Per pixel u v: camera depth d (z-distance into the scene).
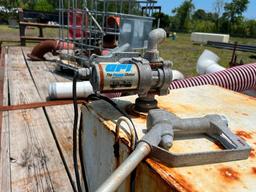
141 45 3.18
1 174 1.65
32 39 7.11
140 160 0.74
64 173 1.70
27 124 2.32
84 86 2.72
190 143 0.85
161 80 0.99
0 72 3.90
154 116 0.85
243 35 42.50
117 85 0.92
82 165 1.29
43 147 1.98
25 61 4.91
